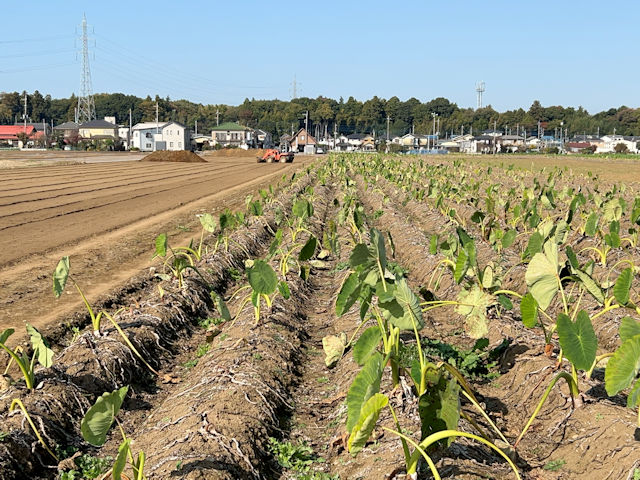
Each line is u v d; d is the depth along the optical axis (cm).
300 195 2566
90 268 1383
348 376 795
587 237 1594
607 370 481
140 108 18550
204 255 1366
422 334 964
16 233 1767
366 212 2475
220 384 728
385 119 19462
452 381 490
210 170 5194
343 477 578
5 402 660
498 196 2111
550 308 1085
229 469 567
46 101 18638
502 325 923
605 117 18288
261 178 4222
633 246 1455
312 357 914
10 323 995
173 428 649
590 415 643
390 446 584
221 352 847
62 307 1086
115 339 849
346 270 1379
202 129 17600
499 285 817
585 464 595
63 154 8225
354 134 17400
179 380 836
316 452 647
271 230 1966
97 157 7369
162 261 1451
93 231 1842
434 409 496
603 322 979
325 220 2162
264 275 766
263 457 620
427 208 2320
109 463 623
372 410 422
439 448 572
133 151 10425
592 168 5800
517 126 16675
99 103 19038
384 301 548
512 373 802
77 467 615
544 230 950
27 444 607
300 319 1068
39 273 1319
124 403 759
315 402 766
